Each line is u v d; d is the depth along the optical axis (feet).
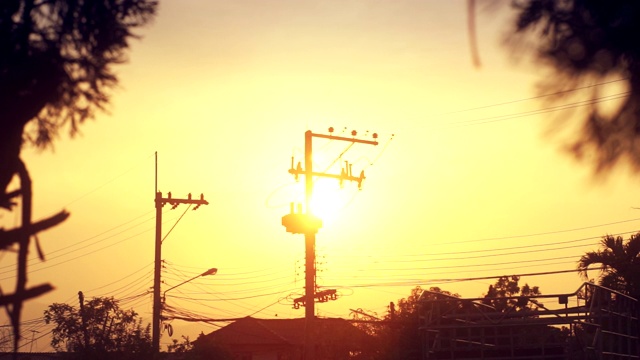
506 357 101.71
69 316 132.16
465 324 105.91
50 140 22.68
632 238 120.06
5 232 18.13
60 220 18.76
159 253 129.80
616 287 115.96
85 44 22.07
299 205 118.42
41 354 132.26
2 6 20.89
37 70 20.89
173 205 132.77
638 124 16.05
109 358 125.49
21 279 17.93
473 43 16.08
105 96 22.57
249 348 196.24
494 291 174.09
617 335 92.79
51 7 21.50
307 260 115.85
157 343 127.24
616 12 15.71
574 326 95.45
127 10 22.63
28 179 19.53
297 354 194.49
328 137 124.77
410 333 162.81
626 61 15.81
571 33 15.94
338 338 172.45
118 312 132.36
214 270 128.67
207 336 146.00
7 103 20.24
